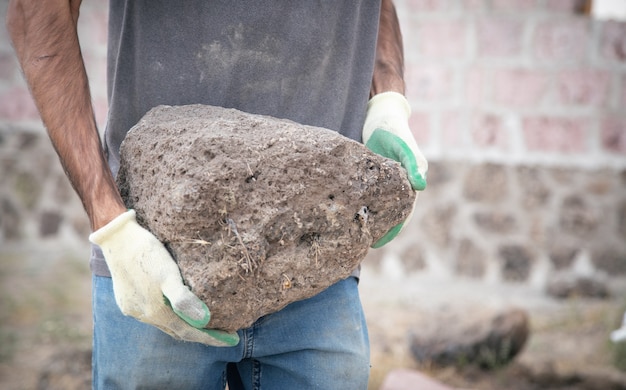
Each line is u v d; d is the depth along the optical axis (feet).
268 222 5.02
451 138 21.50
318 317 6.02
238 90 5.87
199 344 5.72
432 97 21.44
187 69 5.82
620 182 20.99
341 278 5.54
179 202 4.88
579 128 21.08
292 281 5.30
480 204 21.44
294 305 5.96
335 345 6.03
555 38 20.90
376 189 5.29
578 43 20.88
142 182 5.35
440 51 21.29
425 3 21.20
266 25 5.76
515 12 20.94
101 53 21.88
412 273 21.75
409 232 21.71
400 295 20.59
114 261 4.92
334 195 5.19
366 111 6.42
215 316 5.07
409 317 18.86
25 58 5.31
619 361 15.89
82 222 23.21
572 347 17.03
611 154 21.07
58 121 5.25
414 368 15.56
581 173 21.13
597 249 21.08
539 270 21.29
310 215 5.16
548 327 18.44
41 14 5.28
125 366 5.68
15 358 15.56
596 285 20.71
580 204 21.13
